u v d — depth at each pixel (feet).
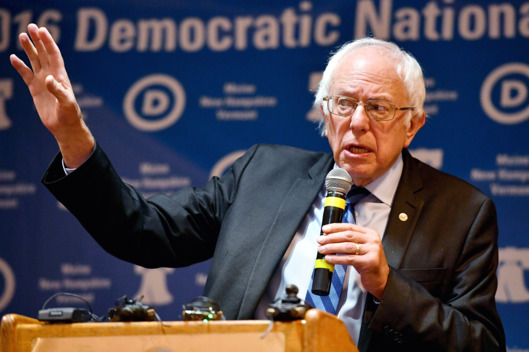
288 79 22.86
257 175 14.64
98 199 12.69
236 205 14.17
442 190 13.89
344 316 12.80
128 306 9.45
